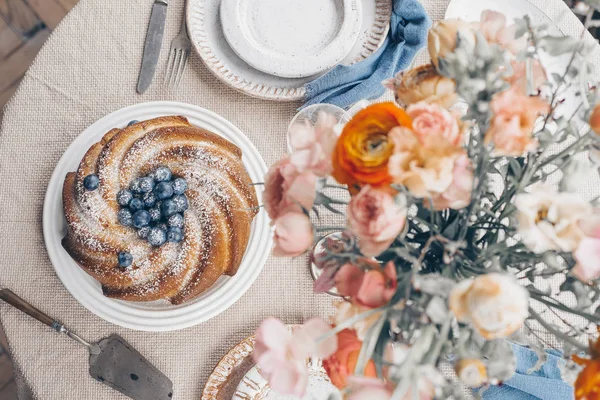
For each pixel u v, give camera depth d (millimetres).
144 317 1102
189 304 1108
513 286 633
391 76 1155
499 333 641
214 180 1102
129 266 1083
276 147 1176
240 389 1084
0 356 1699
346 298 785
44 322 1111
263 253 1126
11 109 1161
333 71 1149
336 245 843
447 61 739
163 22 1179
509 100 708
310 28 1168
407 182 692
